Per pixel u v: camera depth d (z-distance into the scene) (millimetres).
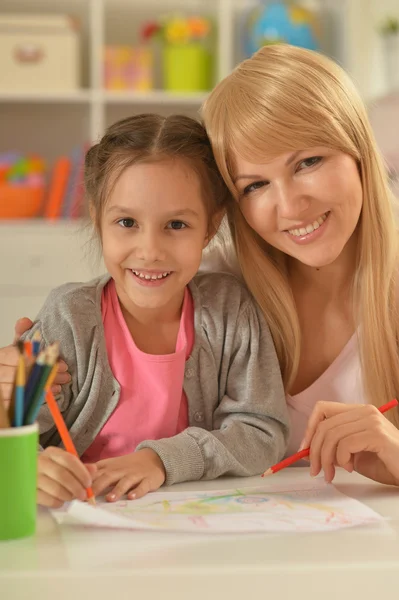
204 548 641
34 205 3166
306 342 1217
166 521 716
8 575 573
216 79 3398
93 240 1157
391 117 2119
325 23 3506
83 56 3473
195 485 911
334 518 727
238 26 3494
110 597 578
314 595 590
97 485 823
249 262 1170
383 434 886
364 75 3320
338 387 1186
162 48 3408
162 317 1101
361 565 594
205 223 1059
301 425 1182
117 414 1059
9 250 3062
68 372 1051
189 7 3496
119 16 3475
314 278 1209
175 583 582
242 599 585
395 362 1152
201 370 1089
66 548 642
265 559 609
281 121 1026
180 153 1022
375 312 1150
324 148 1054
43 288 3086
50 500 765
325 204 1062
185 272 1024
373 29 3324
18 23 3203
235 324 1110
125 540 665
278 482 917
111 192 1016
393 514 760
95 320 1068
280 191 1052
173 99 3301
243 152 1041
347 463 887
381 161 1151
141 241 1000
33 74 3223
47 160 3463
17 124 3447
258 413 1049
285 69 1062
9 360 1003
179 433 998
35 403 690
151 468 881
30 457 681
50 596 574
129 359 1070
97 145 1086
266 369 1100
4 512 665
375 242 1146
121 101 3318
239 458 974
